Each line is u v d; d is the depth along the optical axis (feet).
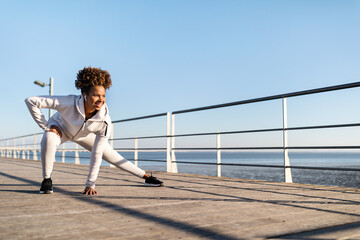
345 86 9.52
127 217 5.16
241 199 7.14
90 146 8.50
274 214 5.47
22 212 5.51
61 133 7.82
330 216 5.32
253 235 4.14
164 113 16.65
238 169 224.74
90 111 7.49
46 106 7.30
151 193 8.07
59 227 4.48
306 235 4.16
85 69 7.14
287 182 11.09
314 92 10.44
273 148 11.60
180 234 4.16
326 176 143.64
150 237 4.01
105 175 13.69
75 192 8.17
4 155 47.83
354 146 9.48
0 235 4.03
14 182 10.51
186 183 10.73
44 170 7.86
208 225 4.65
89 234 4.12
